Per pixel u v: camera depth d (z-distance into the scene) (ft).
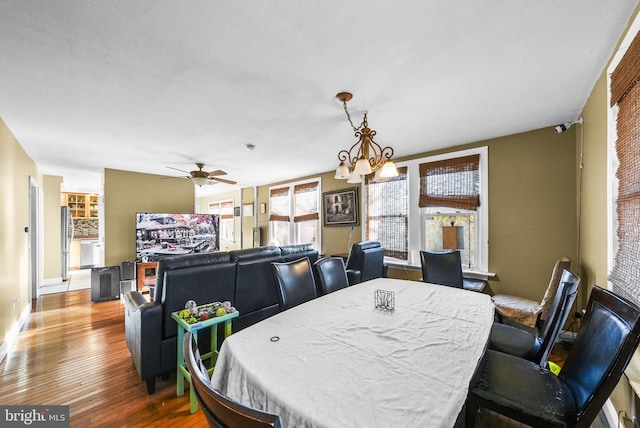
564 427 3.52
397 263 13.74
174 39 4.89
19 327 10.64
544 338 5.26
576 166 8.86
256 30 4.66
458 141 11.15
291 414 2.71
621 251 5.10
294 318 5.23
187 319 6.27
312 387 3.05
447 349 3.98
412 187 13.23
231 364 3.83
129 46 5.07
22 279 11.55
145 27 4.57
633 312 3.21
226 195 27.25
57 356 8.49
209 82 6.38
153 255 16.35
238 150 12.26
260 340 4.27
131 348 7.40
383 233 14.46
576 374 3.93
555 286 7.70
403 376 3.26
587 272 7.86
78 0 3.97
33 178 13.80
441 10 4.19
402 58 5.46
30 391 6.68
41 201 16.81
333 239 17.19
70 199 25.54
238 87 6.60
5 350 8.64
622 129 4.90
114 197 16.29
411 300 6.47
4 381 7.11
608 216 5.73
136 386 6.88
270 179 20.57
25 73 5.92
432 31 4.67
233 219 26.16
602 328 3.68
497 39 4.89
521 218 10.06
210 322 6.32
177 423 5.63
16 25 4.45
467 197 11.37
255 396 3.18
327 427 2.47
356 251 11.38
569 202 9.02
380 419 2.54
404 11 4.22
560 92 6.96
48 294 16.12
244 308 8.50
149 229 16.34
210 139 10.63
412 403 2.77
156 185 17.87
